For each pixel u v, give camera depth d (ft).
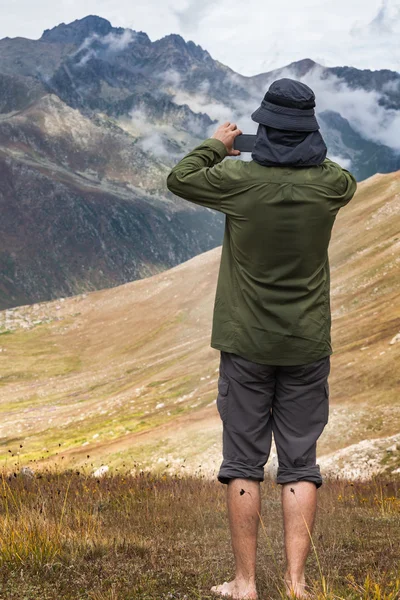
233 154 12.05
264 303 11.22
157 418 154.92
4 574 11.53
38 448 167.84
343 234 276.00
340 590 10.91
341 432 86.84
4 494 22.21
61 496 25.32
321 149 11.18
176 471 89.71
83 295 482.28
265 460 11.79
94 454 115.03
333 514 22.90
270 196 10.89
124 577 11.41
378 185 321.93
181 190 11.46
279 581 11.63
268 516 22.02
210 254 448.24
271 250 11.05
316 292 11.38
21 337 435.94
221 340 11.66
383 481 49.06
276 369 11.69
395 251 225.15
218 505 25.63
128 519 20.70
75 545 13.76
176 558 13.30
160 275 454.40
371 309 164.66
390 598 9.84
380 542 15.05
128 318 416.05
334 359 113.70
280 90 11.06
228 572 12.51
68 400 274.57
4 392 328.49
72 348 402.11
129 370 305.12
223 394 11.85
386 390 95.25
